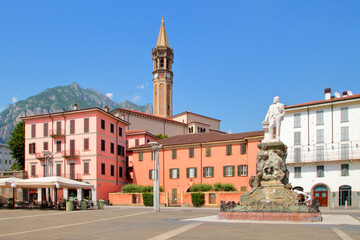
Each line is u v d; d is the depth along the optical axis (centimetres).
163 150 6869
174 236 1628
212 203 5456
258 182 2652
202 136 6950
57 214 3384
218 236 1602
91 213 3544
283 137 6138
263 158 2648
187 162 6594
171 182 6681
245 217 2356
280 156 2669
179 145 6675
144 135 7944
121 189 6462
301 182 5819
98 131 6531
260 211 2336
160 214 3347
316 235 1606
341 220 2386
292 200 2477
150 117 10125
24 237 1686
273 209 2364
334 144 5709
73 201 4538
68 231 1917
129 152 7581
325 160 5647
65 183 4100
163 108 13000
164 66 13275
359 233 1675
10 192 6594
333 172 5581
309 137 5925
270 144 2672
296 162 5856
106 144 6769
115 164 7025
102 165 6569
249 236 1588
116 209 4547
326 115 5847
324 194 5638
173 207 5416
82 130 6562
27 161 6912
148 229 1950
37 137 6894
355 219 2495
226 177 6203
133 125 9662
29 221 2592
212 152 6406
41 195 5978
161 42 13700
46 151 5934
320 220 2252
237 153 6175
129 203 6094
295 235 1606
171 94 13338
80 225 2252
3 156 15088
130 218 2814
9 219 2791
